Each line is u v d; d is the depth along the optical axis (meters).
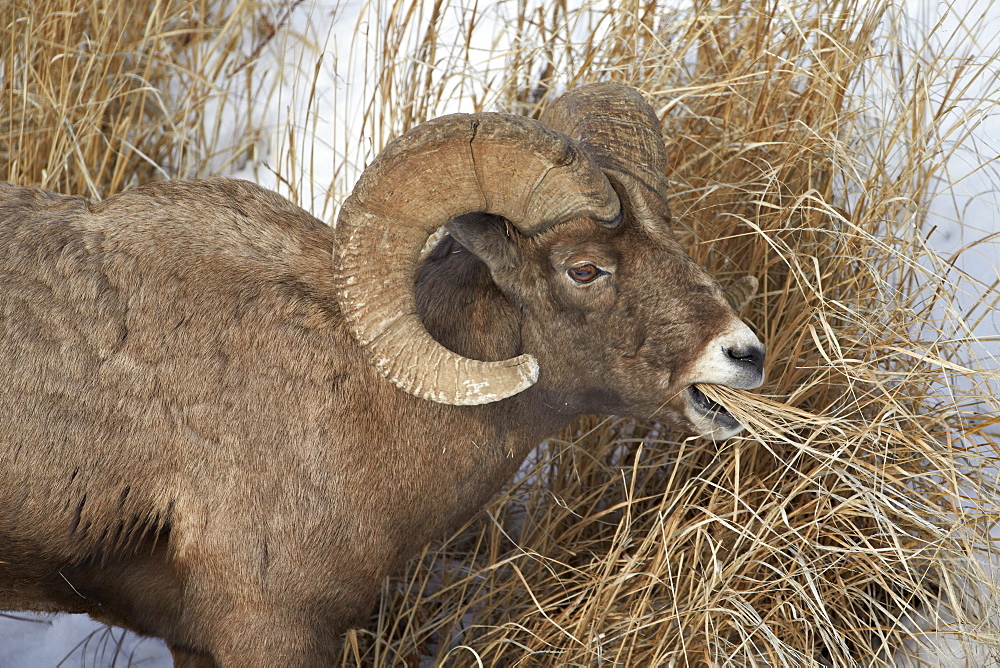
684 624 8.52
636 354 7.42
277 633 7.38
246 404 7.18
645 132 7.68
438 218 6.69
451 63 13.70
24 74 12.50
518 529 10.84
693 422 7.67
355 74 14.32
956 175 12.24
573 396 7.86
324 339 7.37
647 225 7.24
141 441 7.11
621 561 9.29
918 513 9.38
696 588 9.11
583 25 13.80
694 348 7.21
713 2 12.47
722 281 10.92
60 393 6.99
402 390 7.36
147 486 7.18
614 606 9.31
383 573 7.82
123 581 7.59
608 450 10.93
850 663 9.04
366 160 12.77
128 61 13.80
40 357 6.97
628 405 7.77
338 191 13.19
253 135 13.92
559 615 9.34
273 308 7.35
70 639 9.70
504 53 12.66
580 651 8.68
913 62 10.91
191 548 7.25
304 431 7.23
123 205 7.57
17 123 12.82
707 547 9.48
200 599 7.39
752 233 10.53
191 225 7.57
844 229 10.59
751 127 10.95
